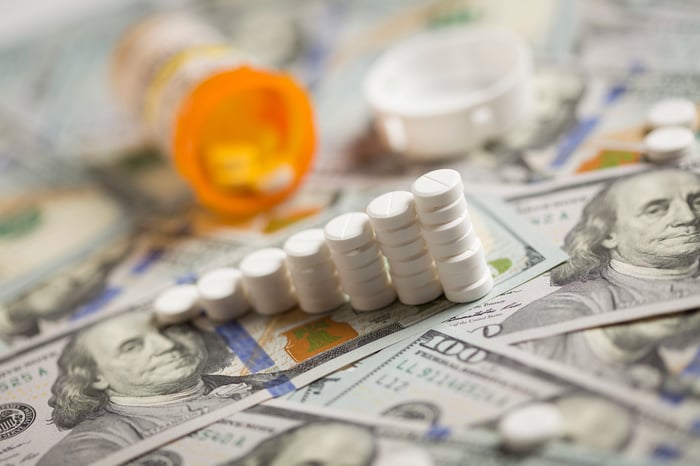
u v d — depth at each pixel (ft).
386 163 1.06
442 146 1.04
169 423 0.86
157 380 0.90
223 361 0.90
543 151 1.01
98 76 1.29
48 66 1.33
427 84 1.11
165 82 1.06
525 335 0.85
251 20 1.30
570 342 0.84
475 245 0.88
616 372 0.81
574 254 0.90
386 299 0.90
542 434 0.78
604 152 0.99
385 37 1.21
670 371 0.80
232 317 0.94
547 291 0.88
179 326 0.94
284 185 1.05
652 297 0.85
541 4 1.17
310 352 0.89
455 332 0.87
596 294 0.86
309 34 1.25
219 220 1.06
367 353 0.87
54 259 1.05
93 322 0.97
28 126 1.25
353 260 0.88
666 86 1.03
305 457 0.81
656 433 0.77
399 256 0.88
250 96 1.08
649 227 0.90
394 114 1.03
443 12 1.22
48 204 1.13
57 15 1.42
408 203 0.87
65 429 0.87
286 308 0.93
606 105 1.04
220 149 1.07
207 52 1.07
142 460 0.84
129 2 1.41
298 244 0.91
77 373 0.92
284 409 0.85
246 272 0.92
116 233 1.07
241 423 0.85
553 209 0.95
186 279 0.99
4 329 0.98
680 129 0.97
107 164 1.16
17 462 0.86
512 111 1.03
